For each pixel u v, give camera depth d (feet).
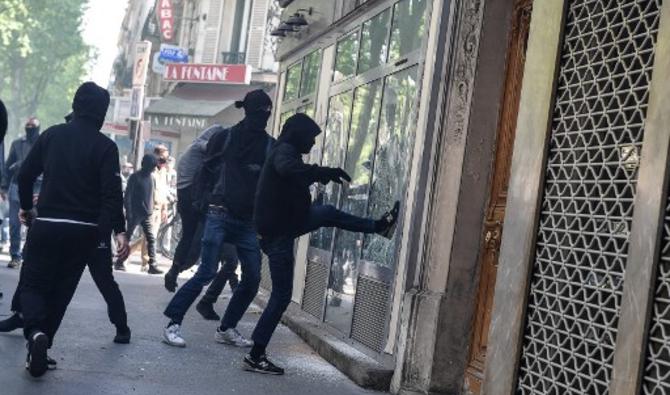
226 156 31.60
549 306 17.76
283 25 47.93
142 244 63.00
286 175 27.25
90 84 25.21
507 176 25.57
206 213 31.99
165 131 134.21
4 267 54.54
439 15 27.63
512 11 26.30
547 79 18.37
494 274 25.54
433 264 26.89
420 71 28.68
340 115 38.14
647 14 16.30
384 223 28.19
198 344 32.12
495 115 26.43
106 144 24.85
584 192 17.29
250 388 25.90
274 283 28.22
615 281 16.21
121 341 30.45
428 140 27.50
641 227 15.37
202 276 31.35
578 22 18.03
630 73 16.47
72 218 24.45
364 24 36.35
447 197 26.68
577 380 16.76
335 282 35.01
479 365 25.63
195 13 144.25
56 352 27.91
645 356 15.06
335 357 30.81
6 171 53.36
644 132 15.61
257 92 32.09
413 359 26.78
